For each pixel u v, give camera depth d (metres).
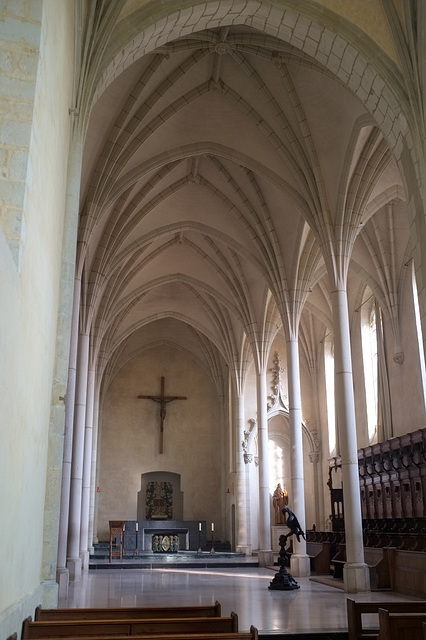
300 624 10.32
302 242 21.91
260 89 17.38
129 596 14.87
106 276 22.05
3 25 5.68
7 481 4.85
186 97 17.77
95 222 17.88
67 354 9.29
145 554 31.20
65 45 8.41
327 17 12.17
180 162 21.27
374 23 12.02
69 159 10.04
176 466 37.94
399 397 23.69
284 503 31.92
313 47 13.01
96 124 17.05
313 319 33.91
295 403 21.59
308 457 33.50
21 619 5.86
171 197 22.94
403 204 22.53
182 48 16.00
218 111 18.59
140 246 23.67
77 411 21.45
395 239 23.70
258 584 18.27
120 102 16.88
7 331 4.54
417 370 22.45
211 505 37.56
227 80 17.62
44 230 6.71
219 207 23.23
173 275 29.00
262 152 19.12
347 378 17.03
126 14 11.40
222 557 30.33
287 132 17.89
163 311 33.69
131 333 35.34
